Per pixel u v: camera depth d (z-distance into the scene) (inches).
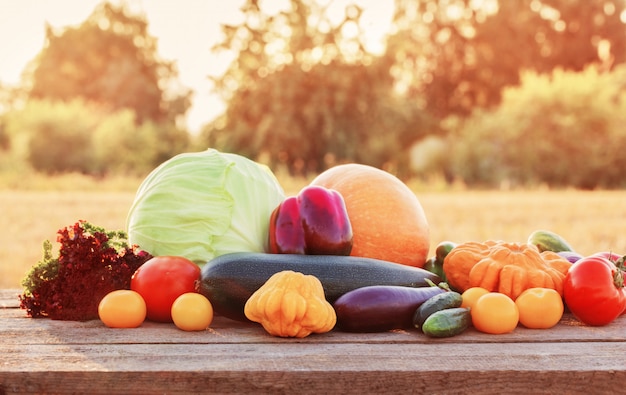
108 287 102.4
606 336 94.3
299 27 1094.4
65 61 1711.4
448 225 432.5
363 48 1106.1
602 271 101.7
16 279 256.1
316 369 76.1
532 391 77.4
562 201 621.0
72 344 86.9
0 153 1099.3
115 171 1030.4
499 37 1430.9
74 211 476.7
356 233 120.6
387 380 76.1
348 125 1086.4
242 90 1115.9
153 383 75.0
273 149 1067.9
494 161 995.3
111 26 1717.5
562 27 1485.0
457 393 76.8
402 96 1174.3
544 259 112.1
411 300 97.8
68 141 1081.4
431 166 1021.8
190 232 114.9
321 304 92.1
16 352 82.6
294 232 110.3
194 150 1116.5
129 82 1630.2
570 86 1002.7
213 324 102.5
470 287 108.3
